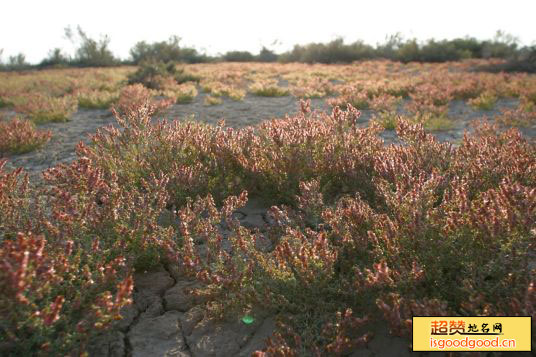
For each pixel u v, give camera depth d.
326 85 14.11
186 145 4.71
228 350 2.48
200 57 40.94
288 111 10.46
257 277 2.74
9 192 3.46
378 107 10.09
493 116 9.42
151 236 3.09
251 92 14.32
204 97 13.30
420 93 11.55
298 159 4.23
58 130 8.59
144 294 2.97
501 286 2.44
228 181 4.44
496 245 2.56
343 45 35.03
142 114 4.82
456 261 2.64
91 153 4.62
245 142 4.75
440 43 31.77
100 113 10.67
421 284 2.64
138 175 4.29
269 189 4.36
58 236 2.78
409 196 2.94
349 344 2.29
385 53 35.56
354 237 2.97
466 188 3.39
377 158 4.31
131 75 16.97
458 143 6.91
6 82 17.81
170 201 4.02
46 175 3.94
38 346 2.29
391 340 2.49
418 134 4.56
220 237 2.97
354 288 2.65
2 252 2.26
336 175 4.38
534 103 10.81
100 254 2.80
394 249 2.70
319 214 3.52
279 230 3.40
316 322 2.54
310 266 2.59
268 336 2.50
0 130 7.07
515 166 3.84
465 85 12.24
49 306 2.24
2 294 2.08
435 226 2.69
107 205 3.14
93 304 2.27
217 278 2.63
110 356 2.42
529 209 2.46
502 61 23.31
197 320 2.74
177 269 3.07
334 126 4.75
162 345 2.53
